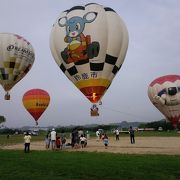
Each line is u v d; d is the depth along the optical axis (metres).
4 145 36.94
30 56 34.41
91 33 25.39
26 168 16.59
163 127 111.62
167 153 23.28
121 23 26.80
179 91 38.59
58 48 26.52
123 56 26.84
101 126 111.06
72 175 14.52
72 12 26.48
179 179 13.38
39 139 56.75
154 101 40.16
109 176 14.09
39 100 40.34
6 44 32.72
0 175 14.62
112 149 27.58
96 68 25.50
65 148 29.45
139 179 13.34
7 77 33.09
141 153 23.25
